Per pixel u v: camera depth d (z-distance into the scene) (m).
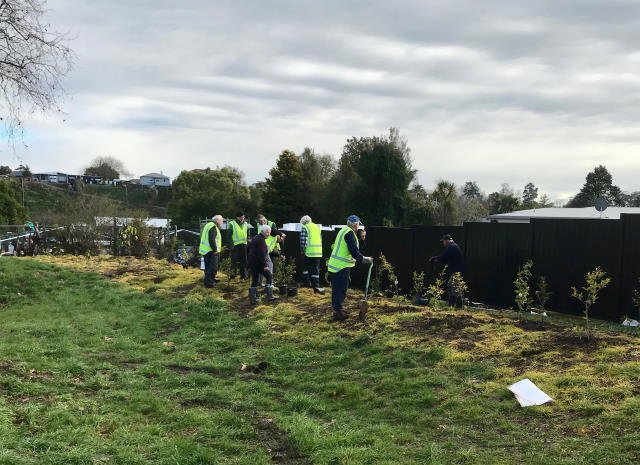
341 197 57.50
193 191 79.25
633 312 10.71
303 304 12.17
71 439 5.29
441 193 50.41
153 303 13.94
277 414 6.50
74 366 8.20
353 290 15.45
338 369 8.23
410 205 52.41
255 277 12.76
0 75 15.42
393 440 5.49
